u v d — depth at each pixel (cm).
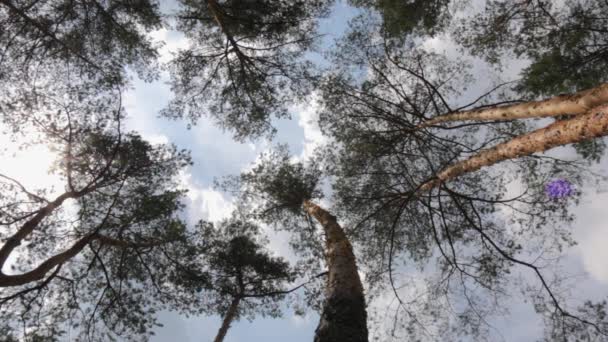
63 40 923
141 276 897
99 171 868
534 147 470
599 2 727
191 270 942
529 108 503
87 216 852
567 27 747
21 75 895
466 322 723
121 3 923
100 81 922
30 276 661
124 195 876
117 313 834
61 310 804
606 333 605
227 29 1023
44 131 814
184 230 919
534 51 802
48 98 839
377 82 844
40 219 727
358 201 920
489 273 748
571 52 752
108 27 935
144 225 866
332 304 520
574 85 770
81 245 757
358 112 862
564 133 419
